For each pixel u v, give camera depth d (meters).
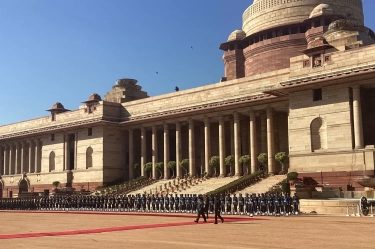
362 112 53.22
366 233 22.80
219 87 68.44
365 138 52.78
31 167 95.38
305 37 80.19
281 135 66.44
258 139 69.44
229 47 93.62
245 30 93.50
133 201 52.69
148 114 76.75
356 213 36.31
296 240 20.23
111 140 81.31
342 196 43.28
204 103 68.62
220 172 66.56
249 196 43.06
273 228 26.19
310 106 52.53
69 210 56.97
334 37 59.53
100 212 50.06
